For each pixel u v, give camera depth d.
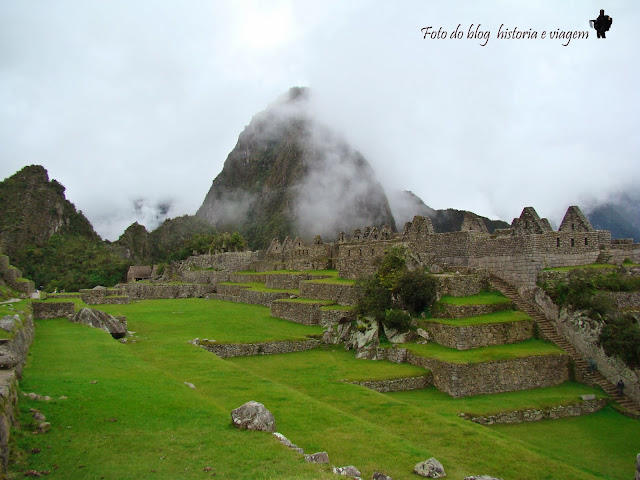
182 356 29.77
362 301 39.28
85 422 15.35
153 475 12.37
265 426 16.27
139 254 182.12
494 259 41.28
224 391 22.67
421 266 42.53
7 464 11.79
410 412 23.08
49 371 20.58
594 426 25.47
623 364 29.03
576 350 32.53
